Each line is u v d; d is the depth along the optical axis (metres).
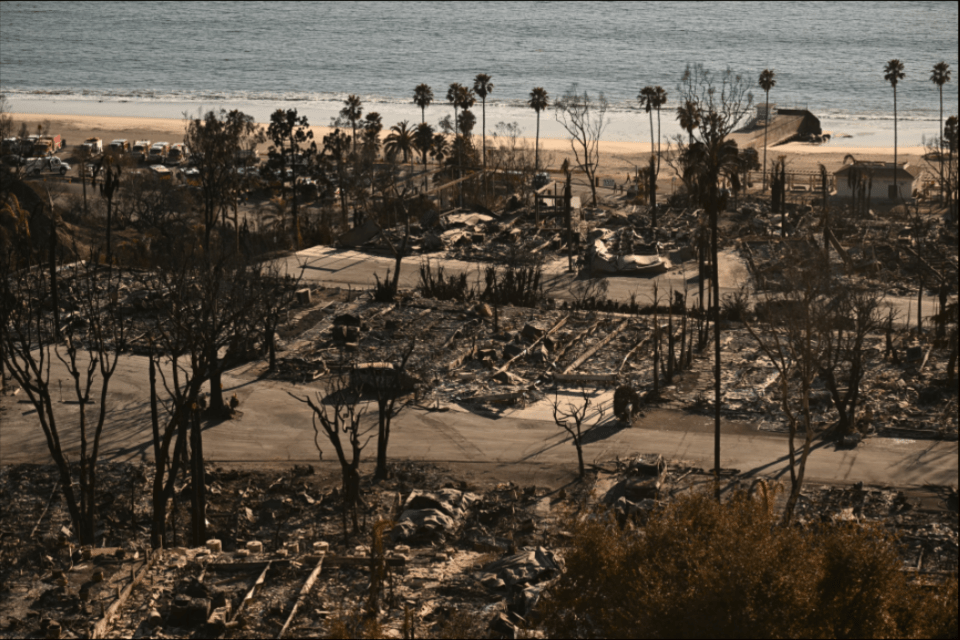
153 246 111.88
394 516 51.69
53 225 82.81
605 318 90.44
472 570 43.12
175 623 37.34
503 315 91.31
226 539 49.47
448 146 192.88
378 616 37.09
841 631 27.34
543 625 31.77
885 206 153.12
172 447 61.25
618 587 29.67
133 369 74.88
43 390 47.19
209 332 52.97
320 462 60.19
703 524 31.19
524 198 151.00
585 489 55.59
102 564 42.78
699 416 66.81
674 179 178.62
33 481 56.31
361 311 91.44
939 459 58.91
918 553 46.81
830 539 29.38
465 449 62.00
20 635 36.31
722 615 26.78
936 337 82.25
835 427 63.50
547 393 71.88
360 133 196.38
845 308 63.31
